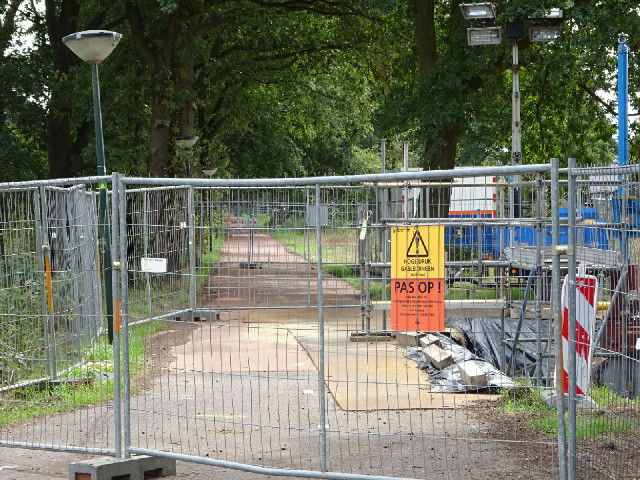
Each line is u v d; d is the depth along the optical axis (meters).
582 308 9.84
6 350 12.70
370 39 42.25
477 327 18.03
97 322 16.17
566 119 45.34
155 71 33.50
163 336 17.36
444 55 35.00
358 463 9.30
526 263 15.17
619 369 8.86
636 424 7.93
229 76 43.75
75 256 14.50
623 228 8.11
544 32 27.88
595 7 31.73
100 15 39.19
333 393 13.07
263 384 13.89
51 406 12.12
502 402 11.30
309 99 58.06
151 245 15.05
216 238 11.03
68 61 39.88
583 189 10.26
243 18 38.31
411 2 38.97
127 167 40.34
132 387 13.23
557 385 7.88
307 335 18.70
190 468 9.48
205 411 12.02
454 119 34.28
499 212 20.42
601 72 36.56
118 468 8.96
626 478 7.60
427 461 9.29
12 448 10.34
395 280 8.74
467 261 15.57
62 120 39.69
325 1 38.59
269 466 9.26
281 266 10.48
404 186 15.48
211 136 51.28
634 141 42.88
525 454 9.45
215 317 20.84
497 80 36.78
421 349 15.41
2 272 12.50
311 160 90.81
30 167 39.62
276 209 10.38
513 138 27.62
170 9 29.91
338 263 10.71
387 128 37.81
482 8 26.78
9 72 37.44
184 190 15.29
